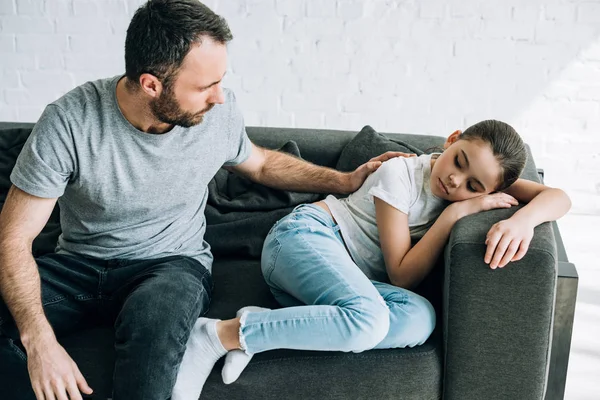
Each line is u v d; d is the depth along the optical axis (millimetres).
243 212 2289
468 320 1730
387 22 3312
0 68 3510
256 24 3371
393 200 1905
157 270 1830
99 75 3516
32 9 3410
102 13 3404
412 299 1855
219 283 2061
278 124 3521
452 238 1748
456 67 3346
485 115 3408
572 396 2256
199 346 1747
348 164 2338
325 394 1777
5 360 1698
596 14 3209
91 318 1878
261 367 1767
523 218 1744
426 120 3445
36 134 1741
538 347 1722
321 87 3443
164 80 1693
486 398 1787
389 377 1777
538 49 3283
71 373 1617
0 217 1755
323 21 3340
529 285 1679
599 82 3297
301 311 1747
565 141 3406
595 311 2746
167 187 1858
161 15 1667
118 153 1786
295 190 2170
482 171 1829
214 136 1910
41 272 1816
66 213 1896
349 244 1997
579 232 3311
